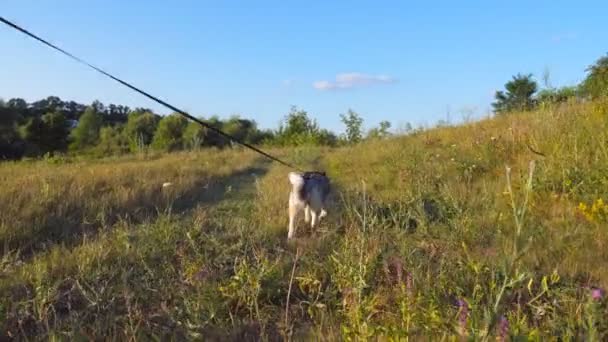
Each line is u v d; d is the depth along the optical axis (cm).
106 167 1755
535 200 873
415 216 790
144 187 1216
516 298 505
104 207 1016
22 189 1118
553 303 487
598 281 573
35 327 538
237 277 582
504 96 2438
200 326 505
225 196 1228
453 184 1055
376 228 707
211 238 763
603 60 1534
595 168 936
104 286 593
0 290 611
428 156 1348
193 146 3256
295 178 832
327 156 1950
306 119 3488
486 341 327
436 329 423
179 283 611
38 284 576
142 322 529
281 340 500
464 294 507
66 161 2436
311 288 587
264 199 1077
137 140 4206
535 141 1205
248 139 4497
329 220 887
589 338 349
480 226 766
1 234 821
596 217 766
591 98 1453
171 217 976
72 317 526
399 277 529
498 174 1109
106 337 498
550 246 674
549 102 1433
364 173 1354
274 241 801
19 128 4812
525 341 347
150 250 728
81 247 757
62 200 1044
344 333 429
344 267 571
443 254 619
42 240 848
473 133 1572
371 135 2520
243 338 508
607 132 1041
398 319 478
